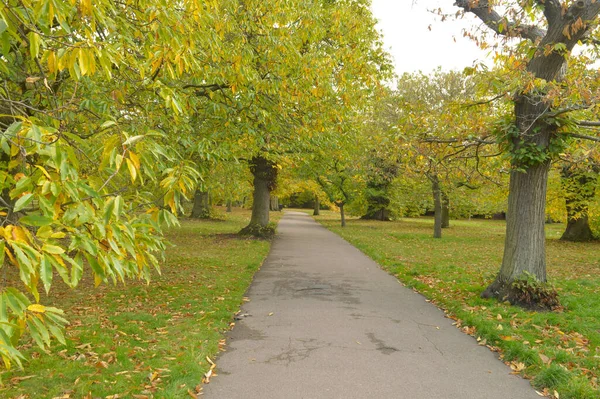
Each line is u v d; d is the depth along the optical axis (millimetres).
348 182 28641
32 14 2609
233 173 18828
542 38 7398
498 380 4406
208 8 4941
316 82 8695
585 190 18500
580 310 6906
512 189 7824
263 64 8258
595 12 6758
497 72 7285
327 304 7586
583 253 16094
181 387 4004
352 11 13570
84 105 4500
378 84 9914
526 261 7535
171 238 18281
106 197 2467
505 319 6418
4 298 1803
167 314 6629
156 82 3539
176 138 6938
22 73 4375
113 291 8336
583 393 3943
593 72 6688
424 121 8352
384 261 12938
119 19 4406
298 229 26875
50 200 2076
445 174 10172
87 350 4926
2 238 1885
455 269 11500
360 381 4309
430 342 5586
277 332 5926
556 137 7289
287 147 12367
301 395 3971
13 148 2182
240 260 12664
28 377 4160
